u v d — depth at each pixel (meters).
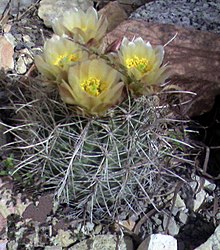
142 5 0.36
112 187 0.24
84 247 0.25
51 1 0.36
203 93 0.30
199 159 0.29
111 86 0.22
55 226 0.26
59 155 0.24
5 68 0.31
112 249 0.25
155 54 0.23
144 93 0.22
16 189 0.26
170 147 0.26
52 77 0.22
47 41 0.23
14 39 0.34
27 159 0.24
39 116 0.24
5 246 0.25
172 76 0.29
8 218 0.26
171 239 0.24
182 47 0.30
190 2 0.34
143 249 0.25
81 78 0.22
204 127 0.29
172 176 0.27
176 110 0.28
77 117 0.23
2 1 0.35
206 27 0.32
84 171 0.24
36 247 0.25
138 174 0.25
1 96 0.29
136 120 0.23
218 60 0.30
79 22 0.24
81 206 0.26
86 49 0.22
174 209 0.27
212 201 0.28
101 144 0.23
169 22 0.33
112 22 0.35
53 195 0.26
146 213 0.26
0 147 0.26
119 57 0.23
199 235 0.26
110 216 0.25
